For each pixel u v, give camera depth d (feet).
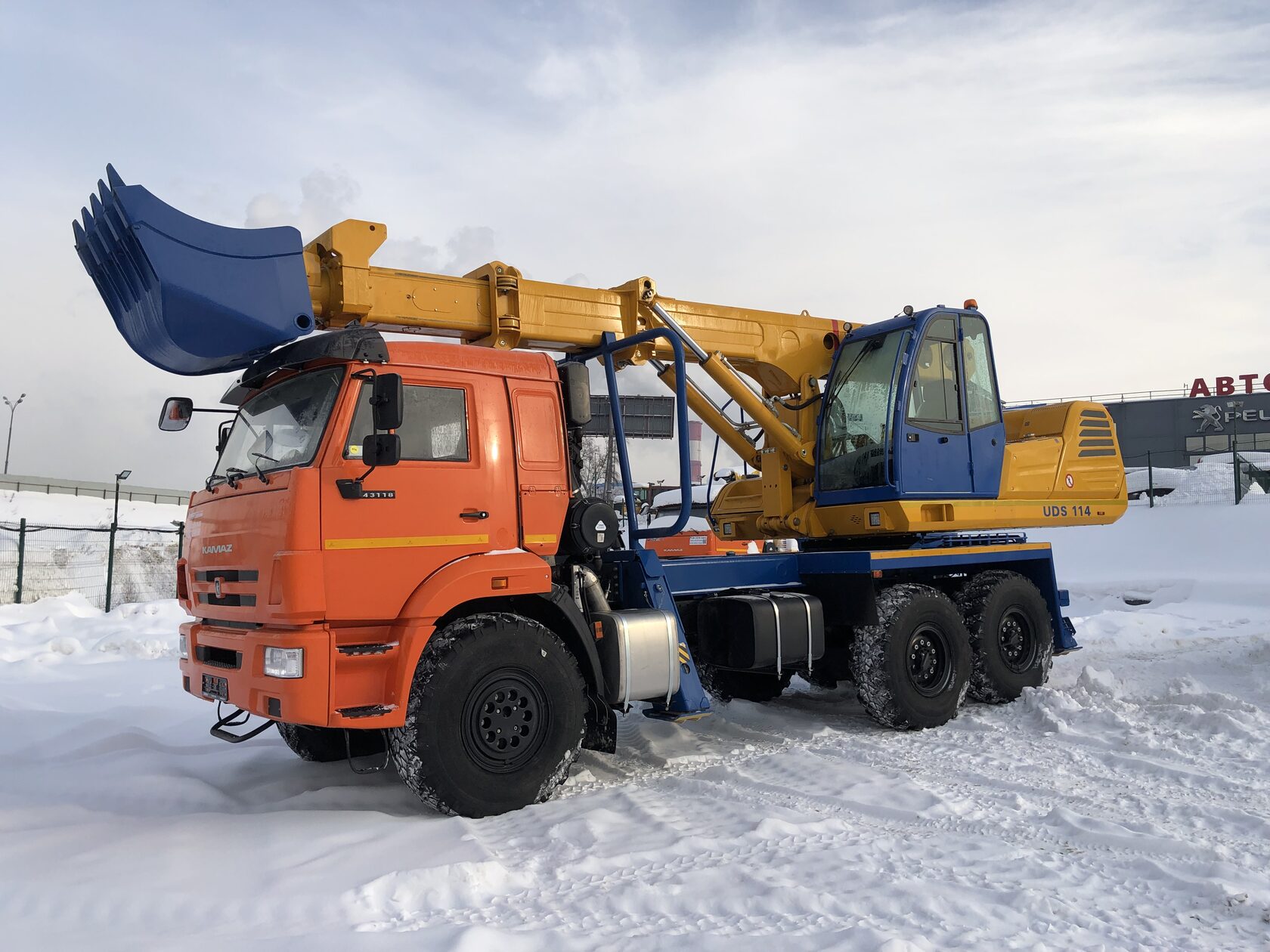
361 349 15.05
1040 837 13.30
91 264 16.76
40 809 14.61
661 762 18.72
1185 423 164.25
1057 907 10.48
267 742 20.99
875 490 22.57
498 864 11.89
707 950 9.32
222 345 15.53
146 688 28.02
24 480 169.68
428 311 19.01
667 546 24.93
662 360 22.53
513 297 19.99
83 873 11.71
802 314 25.04
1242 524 69.56
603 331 21.16
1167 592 54.08
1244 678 25.77
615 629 17.25
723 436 24.93
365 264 18.16
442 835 13.42
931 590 22.11
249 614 14.76
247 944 9.57
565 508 16.99
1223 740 18.93
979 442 23.75
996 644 23.48
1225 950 9.46
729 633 20.57
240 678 14.67
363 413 14.92
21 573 50.80
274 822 14.07
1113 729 20.21
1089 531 75.92
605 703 16.88
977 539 25.31
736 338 23.68
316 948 9.43
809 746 19.93
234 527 15.55
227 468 17.02
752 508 26.00
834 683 25.46
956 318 23.70
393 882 11.25
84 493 182.19
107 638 36.88
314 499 14.12
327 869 11.94
